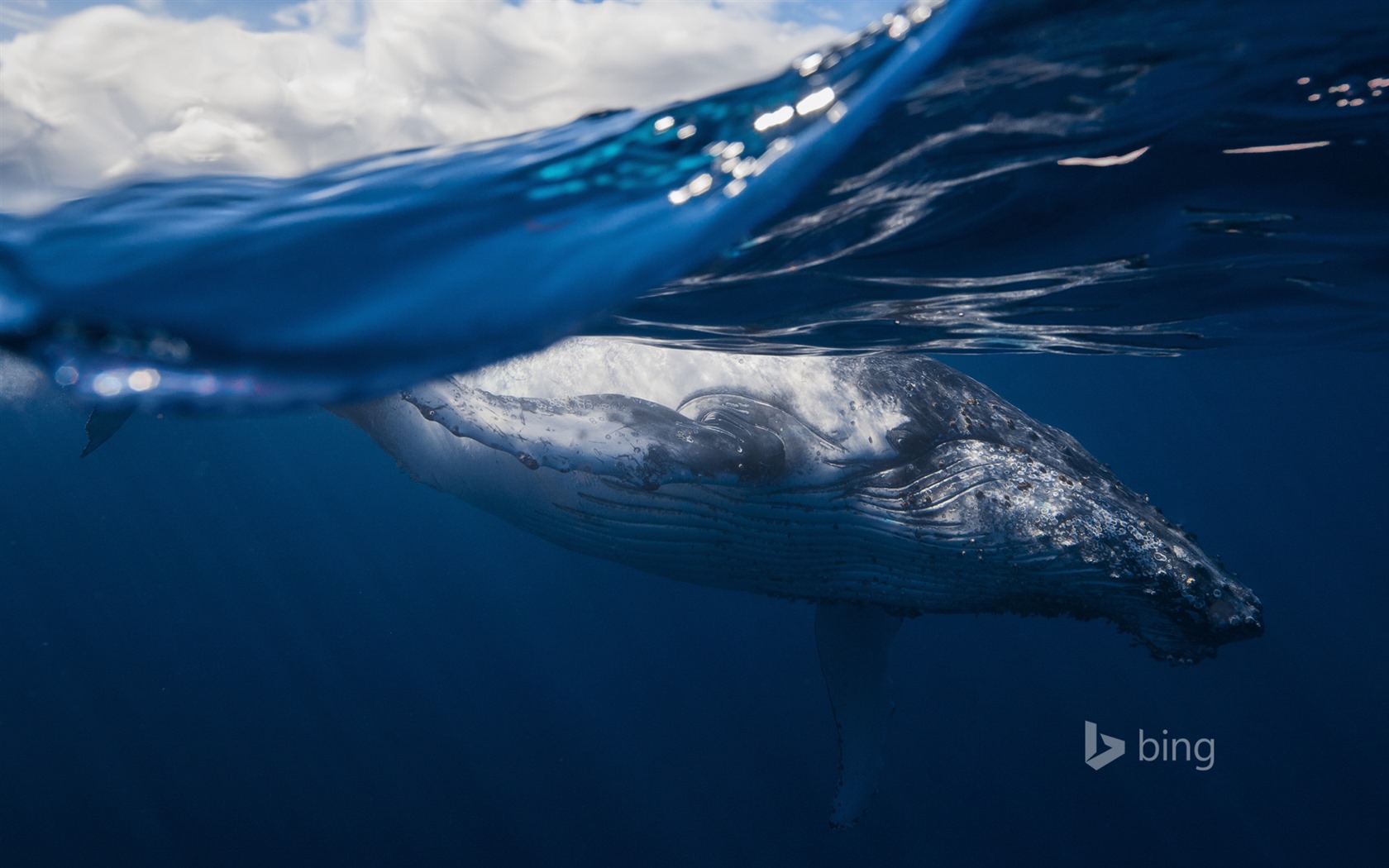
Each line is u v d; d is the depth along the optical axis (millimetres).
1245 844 19641
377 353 1755
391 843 19703
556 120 3139
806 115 2445
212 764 22984
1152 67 3041
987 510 5824
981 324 6254
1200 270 5422
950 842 19203
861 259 4672
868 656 7164
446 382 5254
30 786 21203
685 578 6977
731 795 22609
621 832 21203
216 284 1970
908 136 3354
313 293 1942
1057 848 18953
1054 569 5719
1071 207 4242
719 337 5977
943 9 2600
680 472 5219
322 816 20594
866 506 6051
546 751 25922
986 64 2926
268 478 54875
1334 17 2758
